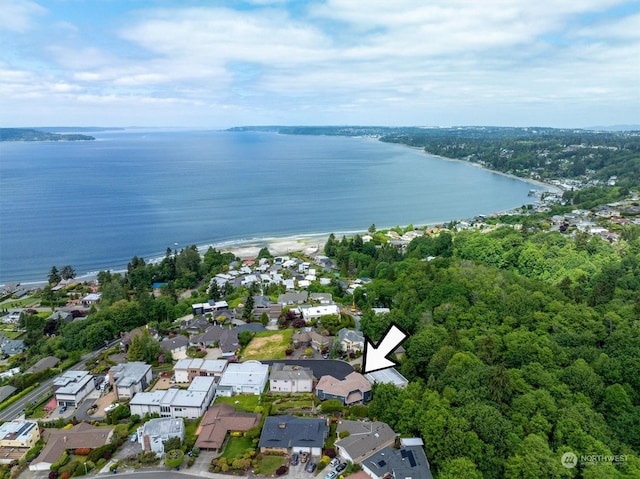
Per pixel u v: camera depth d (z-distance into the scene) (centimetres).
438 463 6694
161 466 7244
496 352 8944
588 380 7612
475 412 6906
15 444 7775
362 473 6856
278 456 7388
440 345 9444
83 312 15025
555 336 9394
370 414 8175
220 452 7531
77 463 7288
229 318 13588
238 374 9781
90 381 9888
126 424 8388
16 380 10069
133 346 10912
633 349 8269
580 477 6166
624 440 6688
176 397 8800
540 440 6334
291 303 14562
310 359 10844
